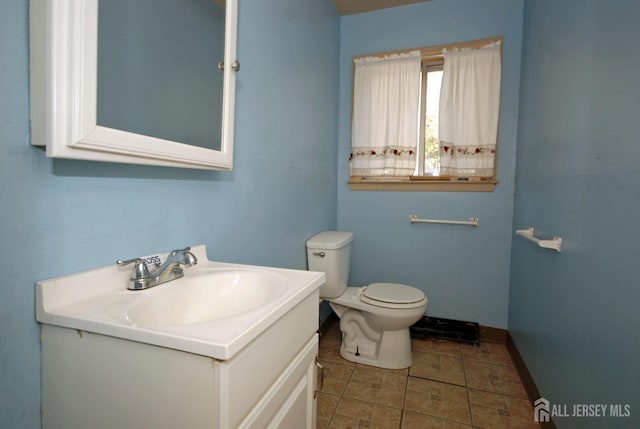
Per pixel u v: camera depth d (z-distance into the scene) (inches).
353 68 97.8
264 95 56.7
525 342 69.6
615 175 36.6
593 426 39.6
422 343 87.1
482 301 89.4
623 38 35.9
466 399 63.7
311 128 78.8
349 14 98.0
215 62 41.5
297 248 72.8
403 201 94.9
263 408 26.1
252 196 54.4
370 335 78.2
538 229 63.5
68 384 24.9
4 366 23.4
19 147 23.7
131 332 22.3
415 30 92.1
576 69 48.6
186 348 20.9
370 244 98.9
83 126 24.2
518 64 83.9
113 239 31.1
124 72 29.4
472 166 86.9
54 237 26.1
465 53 86.4
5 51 22.7
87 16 24.1
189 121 37.8
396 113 92.6
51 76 22.9
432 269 93.4
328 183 92.7
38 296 24.9
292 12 66.8
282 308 27.7
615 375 35.1
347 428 55.5
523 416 59.0
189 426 21.5
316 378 38.5
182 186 39.6
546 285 57.9
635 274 32.0
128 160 29.2
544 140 62.2
